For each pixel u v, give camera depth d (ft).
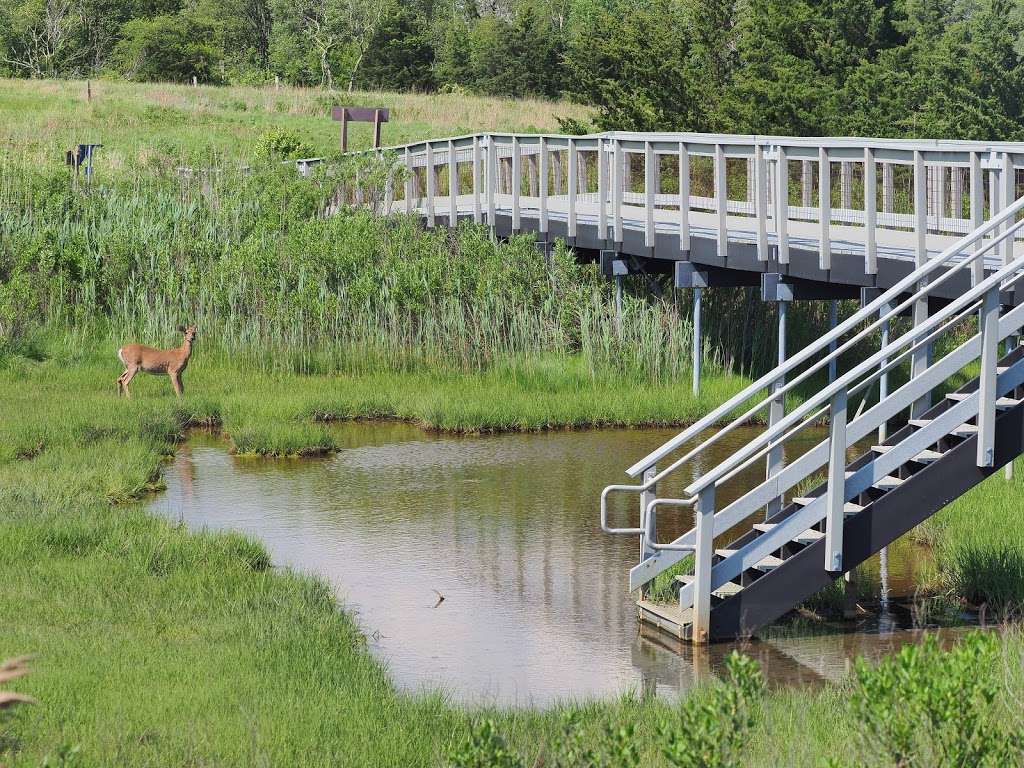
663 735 22.49
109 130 163.73
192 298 87.66
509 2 365.20
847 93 162.50
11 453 59.62
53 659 31.63
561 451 66.95
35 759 24.82
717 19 181.47
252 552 45.42
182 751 26.07
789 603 38.65
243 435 66.23
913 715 20.70
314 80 304.71
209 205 100.48
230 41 350.23
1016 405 38.78
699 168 84.12
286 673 32.30
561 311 83.15
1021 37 237.66
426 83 291.79
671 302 83.15
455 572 46.01
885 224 62.95
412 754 27.27
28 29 299.58
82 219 97.60
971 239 40.09
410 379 81.51
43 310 88.28
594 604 42.39
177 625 36.19
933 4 188.55
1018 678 27.35
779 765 23.43
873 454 41.70
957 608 40.93
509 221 92.22
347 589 43.91
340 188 103.30
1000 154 50.72
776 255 65.31
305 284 86.38
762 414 73.97
